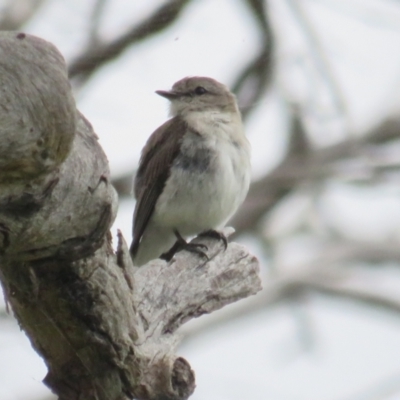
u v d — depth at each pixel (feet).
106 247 24.98
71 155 22.08
